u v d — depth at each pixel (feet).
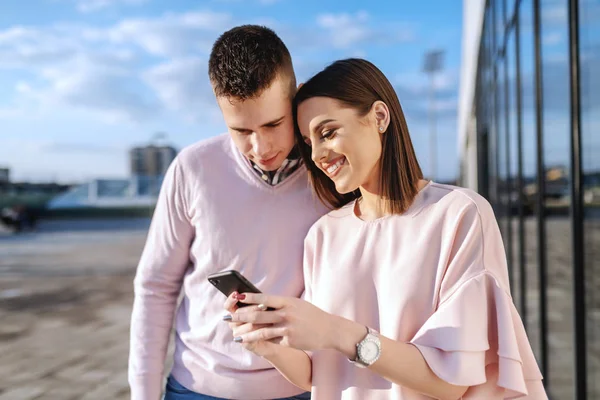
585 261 7.39
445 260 4.06
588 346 7.32
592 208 6.90
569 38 7.63
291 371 4.45
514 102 13.65
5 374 16.53
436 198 4.28
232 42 4.53
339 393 4.42
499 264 4.05
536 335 11.50
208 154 5.45
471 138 39.22
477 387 4.00
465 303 3.85
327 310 4.48
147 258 5.72
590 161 6.92
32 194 112.57
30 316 24.66
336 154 4.27
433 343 3.86
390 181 4.35
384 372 3.82
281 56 4.57
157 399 5.46
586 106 7.07
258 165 4.96
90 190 115.03
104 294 29.84
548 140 9.47
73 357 18.12
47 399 14.39
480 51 27.61
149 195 115.24
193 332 5.44
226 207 5.31
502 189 17.17
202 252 5.42
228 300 3.92
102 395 14.61
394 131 4.36
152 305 5.64
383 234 4.40
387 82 4.42
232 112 4.58
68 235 77.92
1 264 44.34
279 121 4.63
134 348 5.57
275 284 5.25
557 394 9.31
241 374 5.19
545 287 10.22
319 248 4.80
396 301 4.15
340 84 4.20
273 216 5.24
